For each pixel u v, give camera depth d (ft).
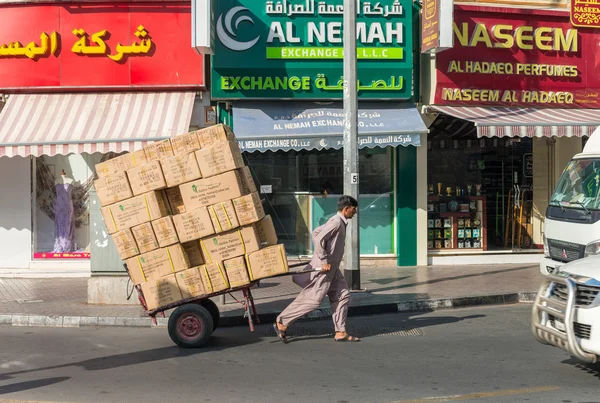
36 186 47.39
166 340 29.25
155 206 26.84
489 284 41.27
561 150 52.21
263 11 45.88
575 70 49.32
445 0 43.78
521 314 34.35
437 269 47.78
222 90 45.91
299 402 19.90
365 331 30.53
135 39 46.03
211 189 26.76
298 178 48.75
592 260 22.53
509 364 24.16
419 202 48.91
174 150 27.25
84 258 47.19
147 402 19.99
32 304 36.40
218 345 28.02
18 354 26.61
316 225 48.80
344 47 38.19
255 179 48.47
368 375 22.84
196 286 27.09
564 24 49.06
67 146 40.73
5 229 46.98
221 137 27.12
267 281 43.75
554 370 23.31
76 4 45.73
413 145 45.75
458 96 47.32
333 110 46.80
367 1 46.55
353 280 38.91
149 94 46.44
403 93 47.11
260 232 27.71
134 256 27.12
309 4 46.09
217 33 45.55
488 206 51.70
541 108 48.55
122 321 32.81
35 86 45.88
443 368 23.67
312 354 26.09
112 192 26.99
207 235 26.89
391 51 46.88
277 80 46.14
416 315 34.68
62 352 26.96
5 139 41.34
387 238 49.44
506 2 48.16
